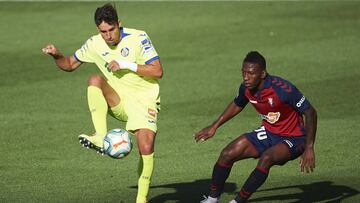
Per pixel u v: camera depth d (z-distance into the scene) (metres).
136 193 27.17
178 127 38.31
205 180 29.14
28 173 30.11
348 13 71.12
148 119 24.25
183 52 58.34
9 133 37.06
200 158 32.62
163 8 76.81
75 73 52.25
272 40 61.47
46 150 33.97
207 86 47.69
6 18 73.19
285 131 23.64
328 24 66.75
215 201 24.33
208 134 24.59
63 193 27.19
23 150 33.94
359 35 62.16
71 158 32.62
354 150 33.31
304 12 72.50
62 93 46.50
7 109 42.53
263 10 74.31
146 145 23.77
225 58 55.84
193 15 72.94
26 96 45.72
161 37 63.88
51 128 38.16
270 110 23.39
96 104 24.41
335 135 36.00
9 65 54.56
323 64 52.84
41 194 27.03
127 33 24.30
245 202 23.59
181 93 46.06
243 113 41.38
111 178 29.42
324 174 29.77
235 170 30.73
